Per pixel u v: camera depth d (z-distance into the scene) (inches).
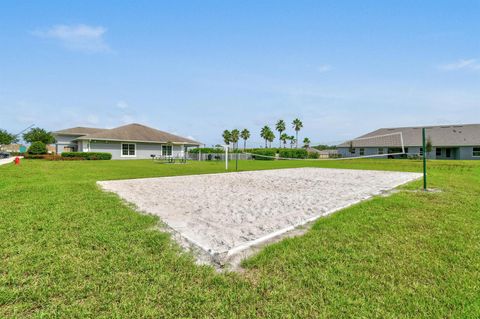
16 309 81.8
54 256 118.6
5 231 149.4
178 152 1349.7
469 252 125.7
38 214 185.9
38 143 1234.0
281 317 80.3
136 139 1182.3
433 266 111.6
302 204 235.3
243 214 199.2
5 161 914.1
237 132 3041.3
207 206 225.5
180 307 84.8
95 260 115.4
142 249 128.0
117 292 92.0
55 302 86.0
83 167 661.9
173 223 172.9
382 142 1615.4
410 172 595.2
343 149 1732.3
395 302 87.6
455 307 84.8
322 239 142.7
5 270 105.3
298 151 1595.7
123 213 192.7
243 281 100.1
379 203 229.5
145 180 412.5
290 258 118.8
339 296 90.6
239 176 494.3
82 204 219.6
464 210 205.8
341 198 263.7
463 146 1406.3
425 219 180.2
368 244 135.4
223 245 134.6
